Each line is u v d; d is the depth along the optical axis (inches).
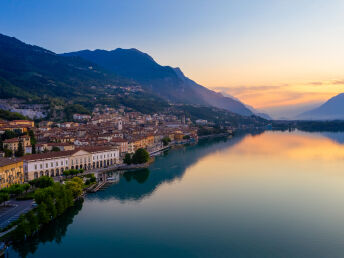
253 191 7834.6
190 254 4623.5
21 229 4635.8
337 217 6082.7
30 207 5905.5
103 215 6156.5
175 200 7111.2
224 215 6181.1
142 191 7819.9
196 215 6176.2
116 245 4894.2
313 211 6412.4
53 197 5851.4
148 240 5078.7
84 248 4810.5
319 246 4911.4
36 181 7140.8
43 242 5036.9
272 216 6131.9
